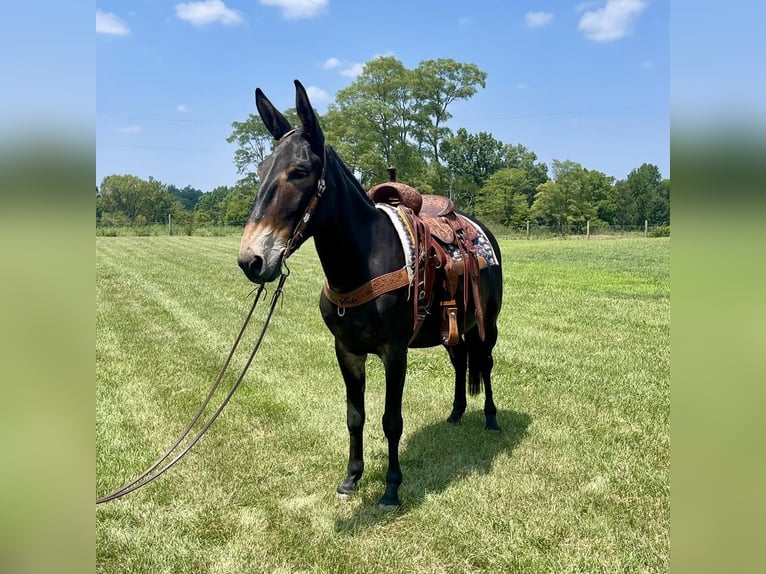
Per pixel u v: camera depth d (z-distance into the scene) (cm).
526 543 280
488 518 302
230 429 426
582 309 870
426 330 335
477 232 395
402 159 4409
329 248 280
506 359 594
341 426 429
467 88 4644
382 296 287
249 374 563
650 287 1097
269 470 360
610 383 512
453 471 355
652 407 452
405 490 334
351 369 318
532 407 459
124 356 630
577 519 299
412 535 291
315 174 256
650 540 279
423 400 483
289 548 281
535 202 4756
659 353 612
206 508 316
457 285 329
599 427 416
